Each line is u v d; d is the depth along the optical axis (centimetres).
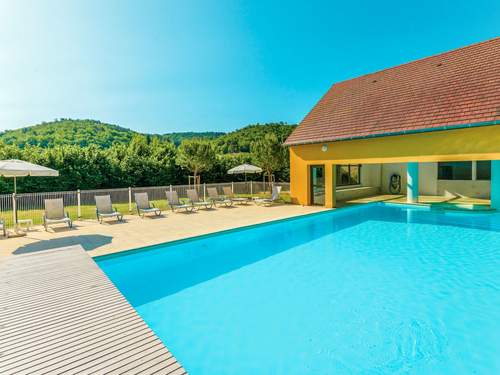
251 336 496
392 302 604
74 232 1076
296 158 1822
